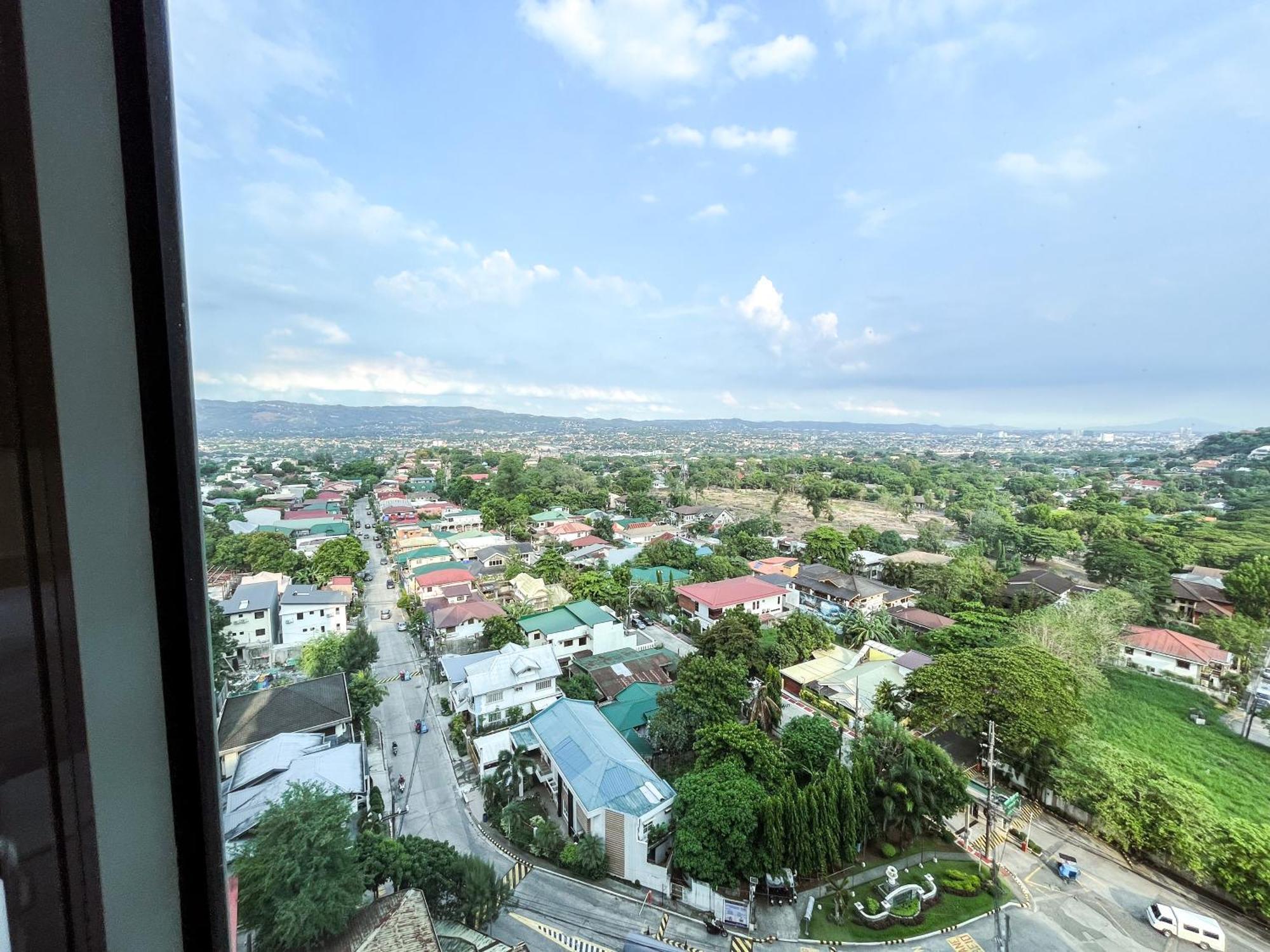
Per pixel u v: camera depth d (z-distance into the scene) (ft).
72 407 2.93
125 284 3.13
